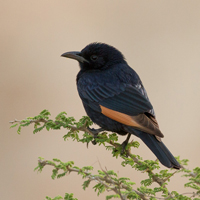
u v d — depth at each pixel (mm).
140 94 9609
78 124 8766
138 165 7133
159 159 7934
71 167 6695
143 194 5992
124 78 10234
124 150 9000
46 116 8445
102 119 9820
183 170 6508
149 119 8797
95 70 11078
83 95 10547
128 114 9023
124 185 6176
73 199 6090
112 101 9719
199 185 5980
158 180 6914
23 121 8297
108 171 6285
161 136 8156
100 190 6109
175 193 6027
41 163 6703
